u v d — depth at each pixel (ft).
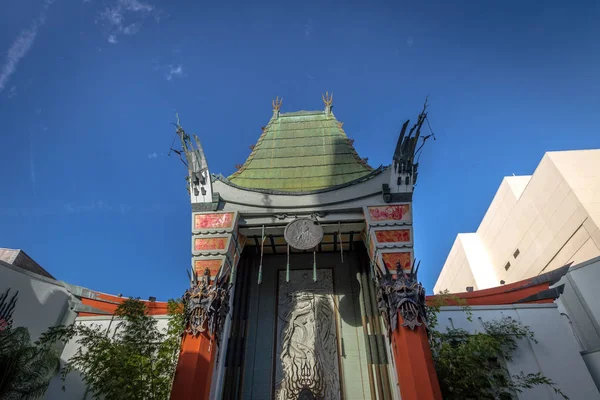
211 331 53.42
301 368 58.49
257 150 79.71
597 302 70.74
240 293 66.13
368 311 62.90
